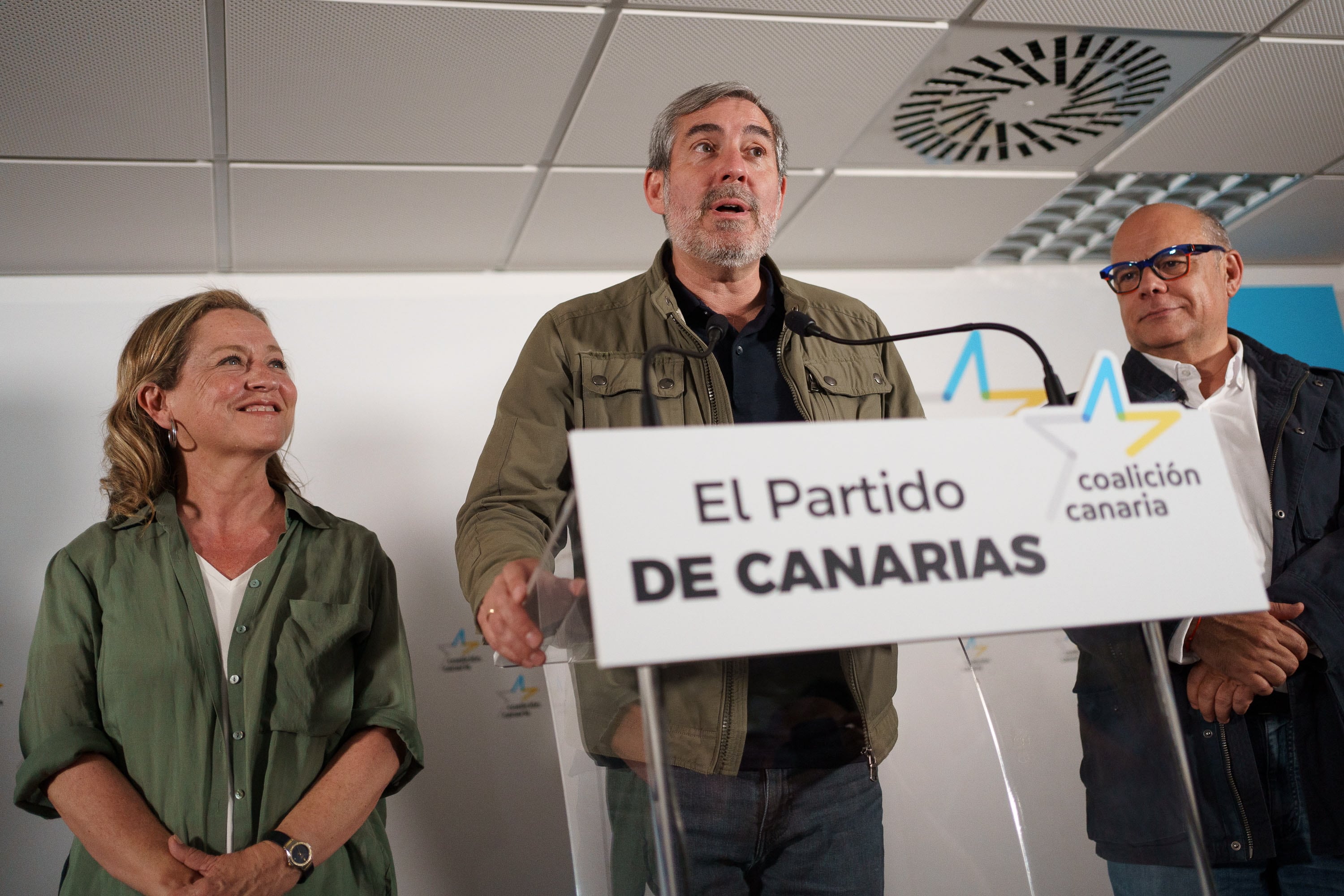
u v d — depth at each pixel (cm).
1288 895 159
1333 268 402
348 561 184
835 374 159
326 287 331
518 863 271
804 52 245
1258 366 185
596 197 299
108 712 160
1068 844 98
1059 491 86
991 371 356
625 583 75
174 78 233
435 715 277
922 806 101
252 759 159
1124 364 202
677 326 159
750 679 97
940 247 354
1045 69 260
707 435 80
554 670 124
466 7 220
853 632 78
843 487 81
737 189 161
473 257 331
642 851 90
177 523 176
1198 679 152
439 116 257
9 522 272
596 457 78
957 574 81
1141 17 243
